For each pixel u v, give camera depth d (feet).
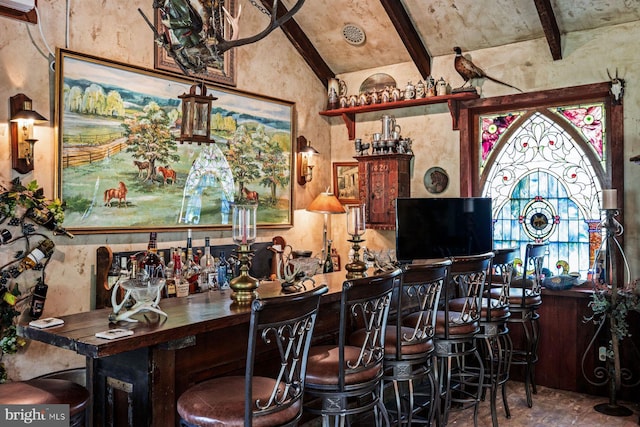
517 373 14.89
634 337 13.07
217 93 14.70
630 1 12.75
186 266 12.62
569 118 14.64
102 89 12.09
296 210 17.39
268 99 16.22
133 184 12.70
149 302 7.75
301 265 9.93
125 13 12.66
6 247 10.50
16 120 10.61
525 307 12.48
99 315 7.94
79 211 11.66
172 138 13.57
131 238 12.76
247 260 8.91
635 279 13.29
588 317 13.73
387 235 17.39
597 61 13.75
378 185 16.79
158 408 7.22
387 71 17.56
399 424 8.89
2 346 10.09
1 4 10.21
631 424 11.67
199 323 7.31
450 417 12.07
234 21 9.53
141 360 7.24
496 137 15.84
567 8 13.39
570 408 12.71
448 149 16.24
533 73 14.70
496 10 14.16
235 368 8.41
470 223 14.21
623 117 13.41
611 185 13.73
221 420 6.19
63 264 11.44
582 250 14.44
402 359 8.80
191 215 14.01
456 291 13.73
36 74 11.07
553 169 14.93
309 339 6.85
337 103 18.22
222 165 14.82
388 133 16.62
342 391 7.44
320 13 16.24
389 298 8.09
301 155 17.47
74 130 11.58
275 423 6.34
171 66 13.53
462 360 12.93
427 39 15.92
